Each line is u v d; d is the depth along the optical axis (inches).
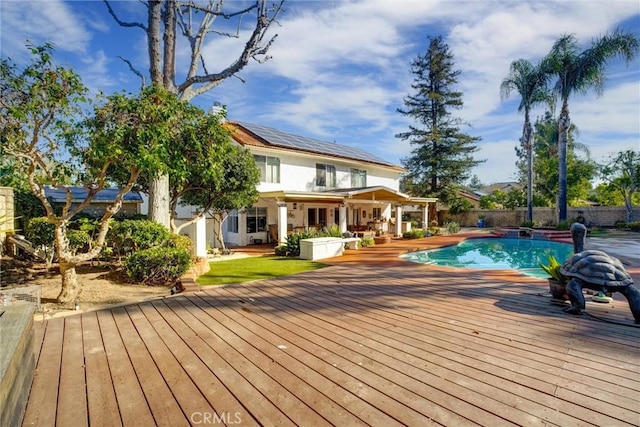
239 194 512.4
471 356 146.7
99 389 122.6
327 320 200.7
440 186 1240.8
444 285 299.4
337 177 889.5
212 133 312.3
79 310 223.9
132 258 309.3
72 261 241.0
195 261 385.4
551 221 1061.8
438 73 1242.0
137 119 228.5
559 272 227.0
